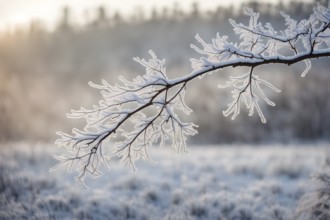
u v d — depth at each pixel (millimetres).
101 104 4105
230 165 9781
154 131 4254
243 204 6938
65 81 54094
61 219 6328
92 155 4203
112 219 6605
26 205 6695
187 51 79250
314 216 5168
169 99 4172
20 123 22672
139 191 7934
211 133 25438
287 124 25016
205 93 28375
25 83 47875
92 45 98125
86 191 7742
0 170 8477
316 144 21375
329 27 4203
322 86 27156
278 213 6312
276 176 9047
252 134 24625
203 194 7559
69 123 26859
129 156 4293
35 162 9867
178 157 11742
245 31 4258
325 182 5496
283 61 4211
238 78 4273
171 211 6957
